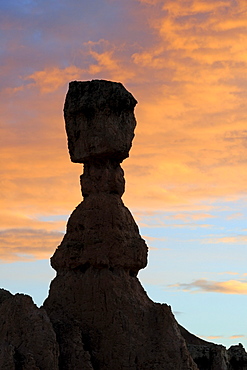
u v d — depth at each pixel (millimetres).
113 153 47656
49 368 42438
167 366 44594
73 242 47281
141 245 47625
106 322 45469
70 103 48406
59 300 46562
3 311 44344
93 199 47500
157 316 45812
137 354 44812
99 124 47562
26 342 42938
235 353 51656
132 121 48406
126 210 47969
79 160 48281
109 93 47719
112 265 46625
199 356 49844
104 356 44938
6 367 41688
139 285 47312
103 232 46969
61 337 44312
